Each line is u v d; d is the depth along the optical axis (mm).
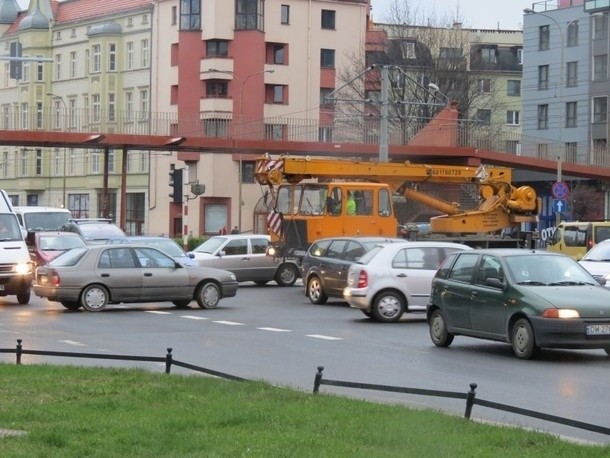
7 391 14133
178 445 10398
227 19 90625
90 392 14078
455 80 89625
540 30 102875
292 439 10734
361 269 28016
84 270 30703
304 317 29344
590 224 41625
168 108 93875
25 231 44594
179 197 50531
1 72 112188
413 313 30656
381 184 40750
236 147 65375
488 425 11773
